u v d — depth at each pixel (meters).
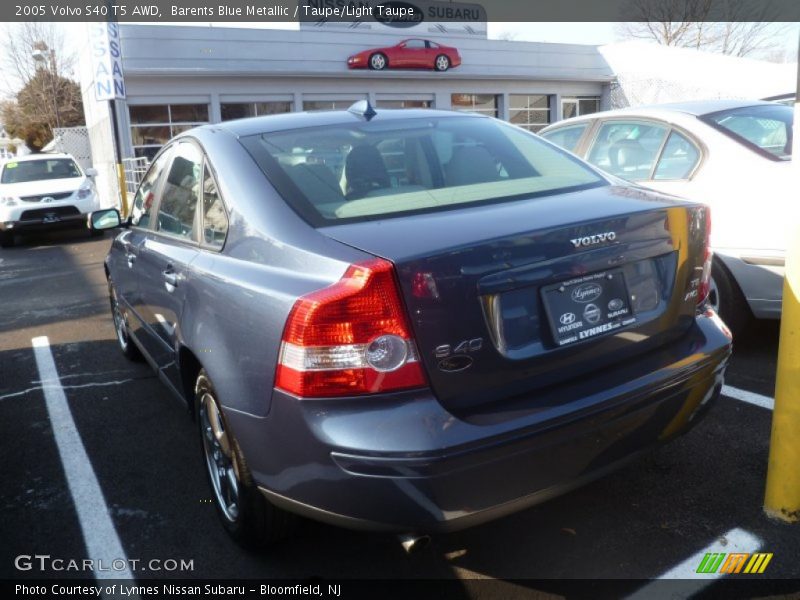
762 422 3.59
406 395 2.05
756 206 4.11
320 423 2.05
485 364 2.13
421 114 3.36
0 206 13.06
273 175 2.66
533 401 2.19
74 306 7.57
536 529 2.80
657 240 2.48
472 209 2.45
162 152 3.88
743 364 4.34
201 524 3.00
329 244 2.23
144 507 3.17
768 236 4.03
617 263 2.37
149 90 19.20
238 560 2.73
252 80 20.62
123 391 4.69
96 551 2.84
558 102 27.16
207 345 2.55
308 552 2.75
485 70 25.56
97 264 10.45
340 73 21.50
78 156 25.20
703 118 4.71
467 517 2.08
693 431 3.54
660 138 4.90
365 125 3.12
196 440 3.85
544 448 2.14
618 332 2.39
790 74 23.55
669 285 2.55
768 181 4.11
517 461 2.10
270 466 2.26
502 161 3.03
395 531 2.08
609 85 28.34
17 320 7.06
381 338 2.03
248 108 20.78
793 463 2.71
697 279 2.65
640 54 27.27
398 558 2.67
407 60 22.95
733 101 5.07
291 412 2.11
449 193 2.64
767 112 4.75
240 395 2.33
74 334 6.34
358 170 2.75
